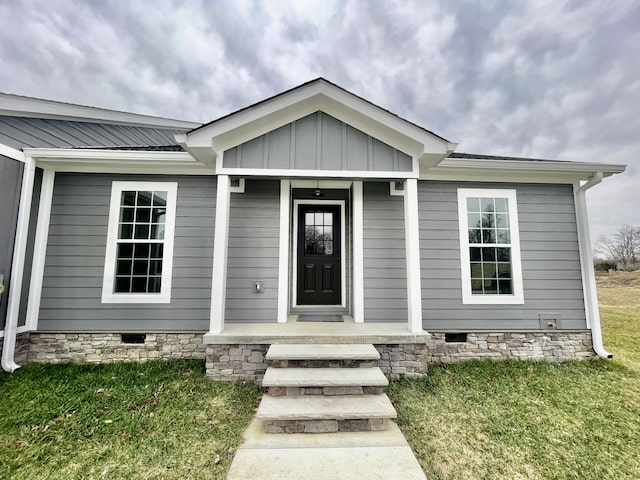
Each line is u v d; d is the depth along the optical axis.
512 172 4.62
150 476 2.04
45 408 2.83
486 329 4.50
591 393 3.34
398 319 4.43
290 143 3.82
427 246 4.63
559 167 4.47
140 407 2.89
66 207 4.36
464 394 3.26
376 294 4.46
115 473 2.06
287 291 4.38
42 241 4.26
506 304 4.57
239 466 2.05
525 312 4.56
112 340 4.22
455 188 4.74
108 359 4.18
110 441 2.38
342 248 5.04
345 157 3.83
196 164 4.36
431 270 4.59
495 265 4.68
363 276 4.48
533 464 2.21
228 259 4.38
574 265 4.68
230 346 3.57
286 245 4.44
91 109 6.13
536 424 2.71
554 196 4.81
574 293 4.62
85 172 4.43
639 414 2.91
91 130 6.12
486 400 3.14
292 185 4.99
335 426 2.48
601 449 2.40
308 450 2.23
